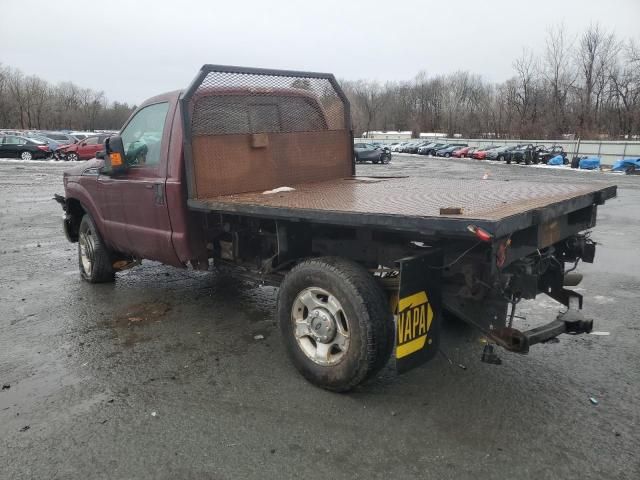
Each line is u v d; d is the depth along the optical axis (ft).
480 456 9.89
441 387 12.59
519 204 11.26
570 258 14.08
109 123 366.84
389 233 12.30
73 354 14.69
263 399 12.10
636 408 11.59
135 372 13.57
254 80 16.30
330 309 11.99
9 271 23.84
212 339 15.75
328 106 18.66
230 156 15.62
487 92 326.85
